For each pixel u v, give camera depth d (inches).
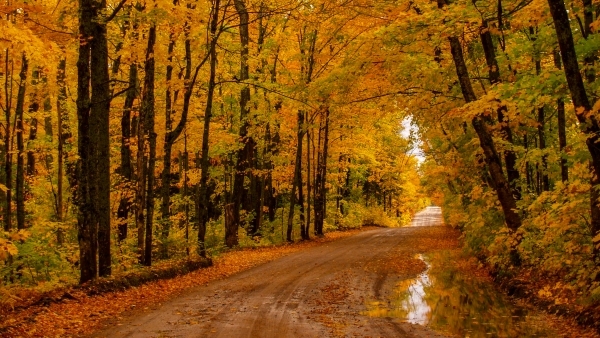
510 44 566.6
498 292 467.8
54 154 725.9
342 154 1512.1
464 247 748.0
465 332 311.9
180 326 328.8
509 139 557.0
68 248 633.6
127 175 784.9
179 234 859.4
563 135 487.8
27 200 812.6
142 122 651.5
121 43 688.4
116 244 723.4
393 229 1705.2
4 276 548.7
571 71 308.8
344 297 443.5
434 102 589.9
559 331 310.2
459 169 689.0
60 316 352.8
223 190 1291.8
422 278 561.6
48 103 812.6
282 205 1526.8
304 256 805.9
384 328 322.7
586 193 341.7
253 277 579.2
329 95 604.1
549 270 411.5
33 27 483.2
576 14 387.9
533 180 674.2
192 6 622.2
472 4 459.5
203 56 796.0
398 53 548.7
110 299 423.2
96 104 474.9
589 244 349.1
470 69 638.5
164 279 545.0
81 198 461.7
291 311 380.5
